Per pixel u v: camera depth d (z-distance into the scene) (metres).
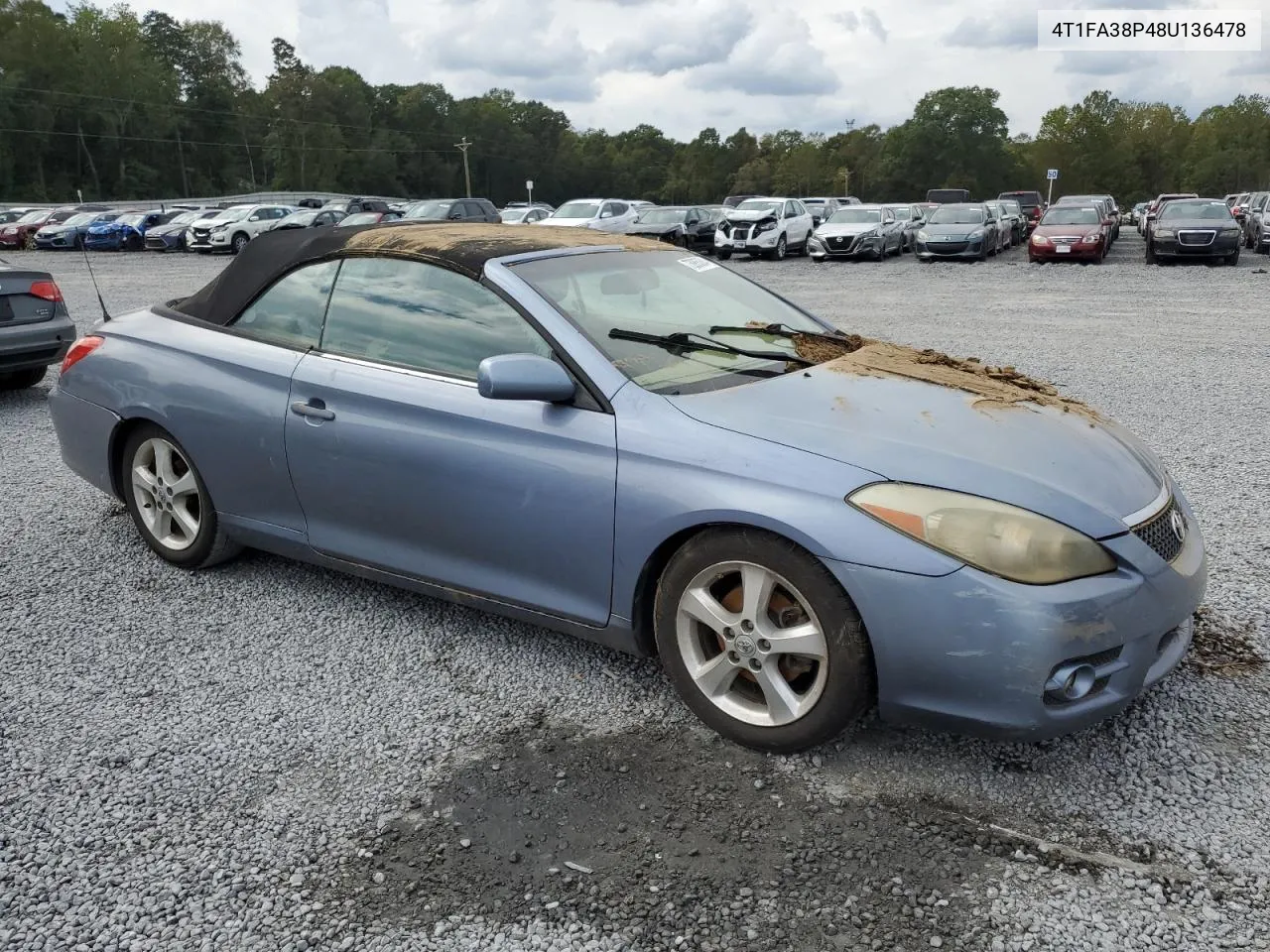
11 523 5.10
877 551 2.61
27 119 98.38
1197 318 12.84
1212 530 4.75
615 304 3.51
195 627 3.88
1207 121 132.75
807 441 2.83
